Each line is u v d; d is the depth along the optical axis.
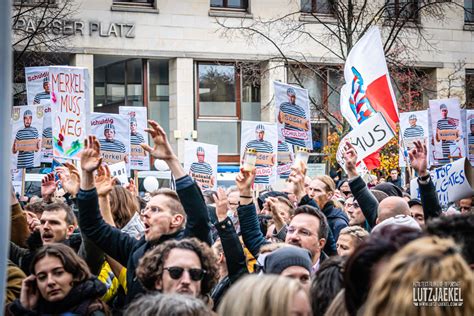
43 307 6.24
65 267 6.17
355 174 9.33
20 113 15.60
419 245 3.16
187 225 6.70
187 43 36.41
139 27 35.69
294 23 36.16
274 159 16.25
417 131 17.88
